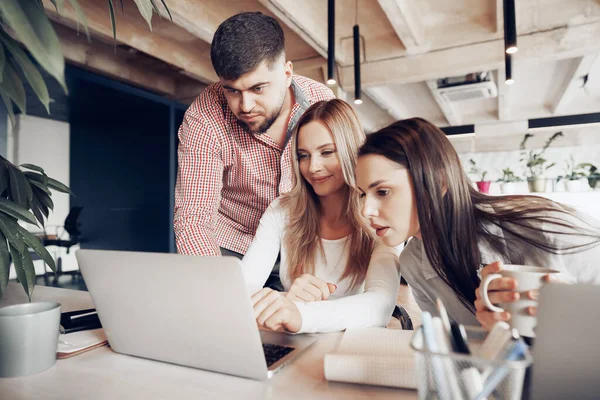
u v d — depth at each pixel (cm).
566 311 39
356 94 310
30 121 692
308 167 116
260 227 132
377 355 56
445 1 380
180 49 490
